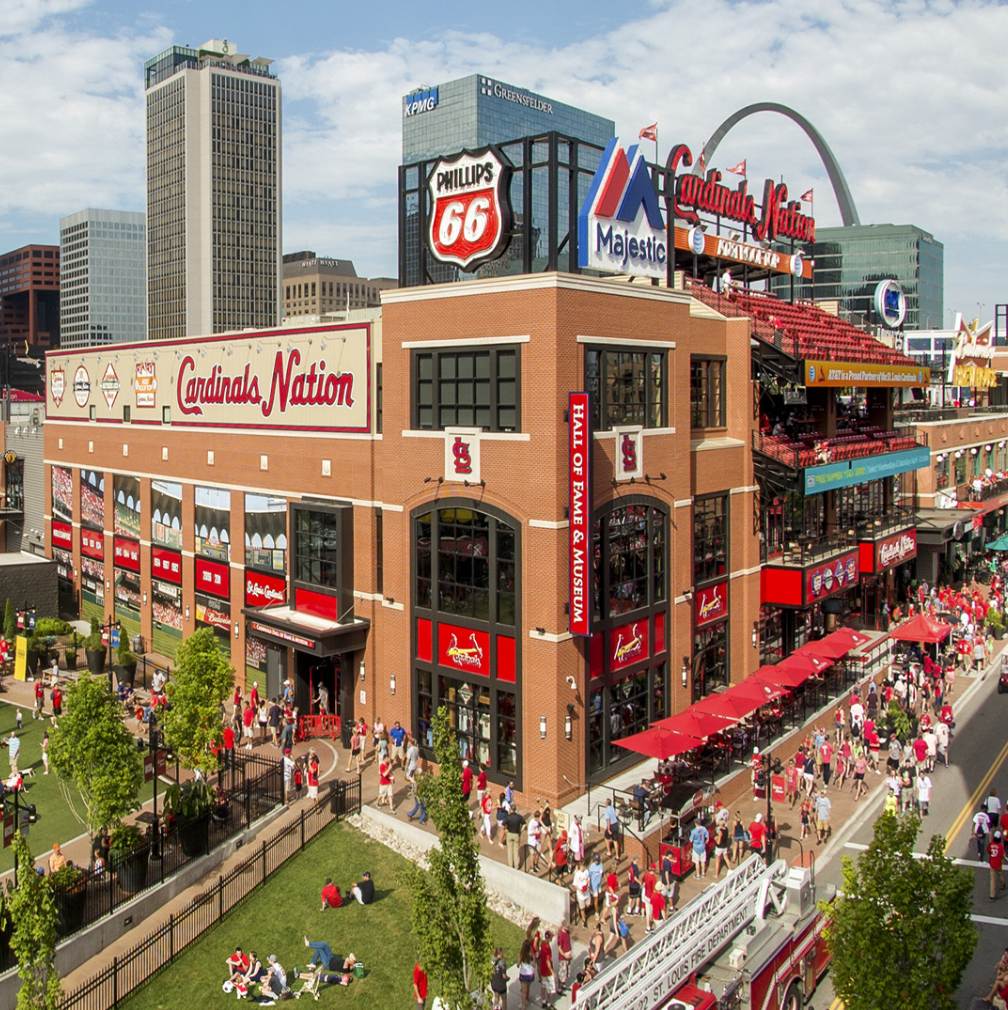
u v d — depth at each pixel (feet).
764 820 90.22
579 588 92.53
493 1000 64.23
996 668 151.02
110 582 173.78
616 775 101.81
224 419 139.74
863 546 149.79
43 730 124.26
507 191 97.86
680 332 111.04
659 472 107.96
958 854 90.33
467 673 101.96
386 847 90.58
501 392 98.22
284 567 129.70
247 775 105.09
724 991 58.65
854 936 56.13
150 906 80.28
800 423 155.94
